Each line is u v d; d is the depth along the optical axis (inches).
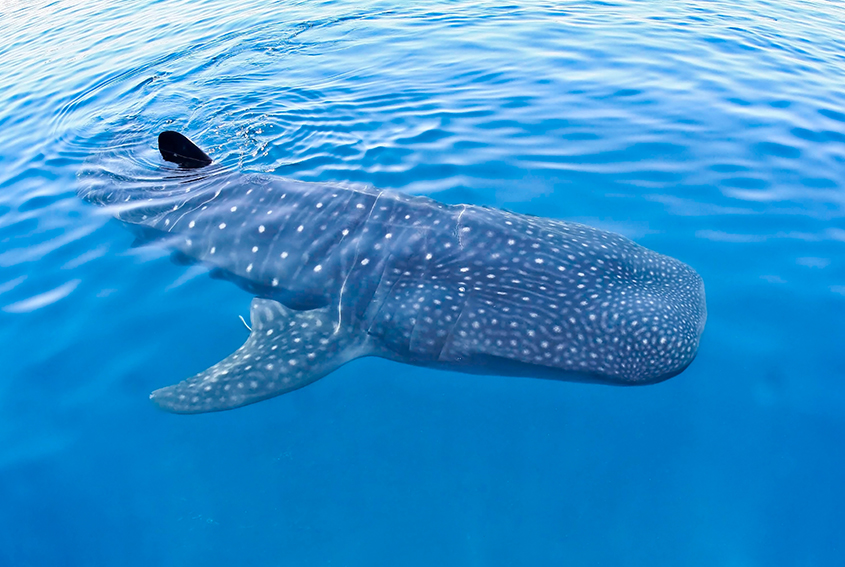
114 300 185.2
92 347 169.2
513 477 134.9
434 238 167.0
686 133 269.7
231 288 187.6
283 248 180.2
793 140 261.6
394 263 165.3
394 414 149.9
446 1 503.8
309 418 149.4
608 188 229.6
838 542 120.1
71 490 134.5
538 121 285.9
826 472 131.9
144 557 122.3
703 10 465.1
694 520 125.6
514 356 145.2
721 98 305.4
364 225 176.6
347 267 169.5
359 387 157.1
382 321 159.2
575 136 270.5
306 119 297.7
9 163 275.3
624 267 160.9
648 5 479.8
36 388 157.9
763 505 126.9
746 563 118.3
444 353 152.3
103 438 145.2
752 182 231.1
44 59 430.3
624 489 131.7
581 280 152.3
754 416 144.4
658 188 228.7
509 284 152.5
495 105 304.7
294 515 128.2
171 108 320.5
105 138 289.7
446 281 157.0
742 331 165.5
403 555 121.2
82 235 217.0
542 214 215.6
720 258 191.6
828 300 174.1
